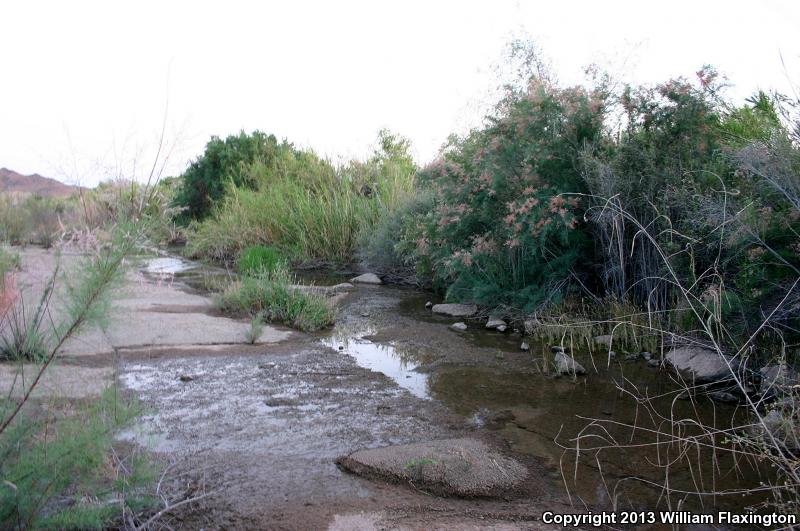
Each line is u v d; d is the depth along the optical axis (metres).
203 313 7.53
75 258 2.82
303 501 3.06
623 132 7.20
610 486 3.43
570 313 7.00
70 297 2.79
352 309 8.53
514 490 3.33
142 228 2.82
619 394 4.98
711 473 3.62
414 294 9.89
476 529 2.89
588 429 4.23
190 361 5.50
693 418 4.45
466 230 8.27
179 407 4.34
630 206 6.70
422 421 4.28
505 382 5.25
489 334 7.05
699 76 6.81
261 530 2.78
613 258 7.01
